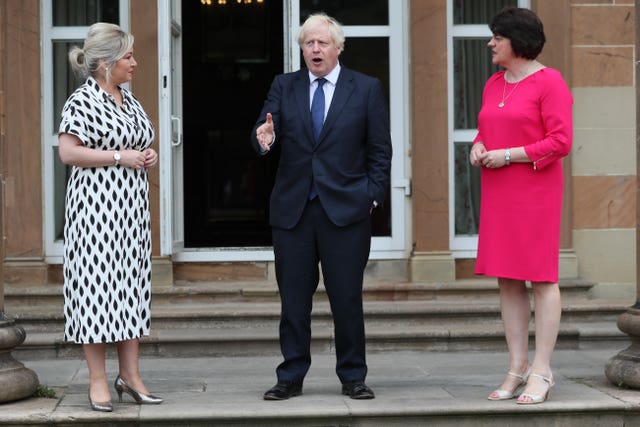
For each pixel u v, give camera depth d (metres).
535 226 4.64
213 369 5.64
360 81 4.79
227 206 14.30
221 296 6.70
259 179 14.30
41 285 6.66
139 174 4.61
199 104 13.96
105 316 4.43
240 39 13.87
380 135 4.77
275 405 4.62
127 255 4.51
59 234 6.91
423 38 6.80
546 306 4.70
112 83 4.56
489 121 4.73
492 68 7.18
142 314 4.61
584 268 6.91
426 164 6.83
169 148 6.66
